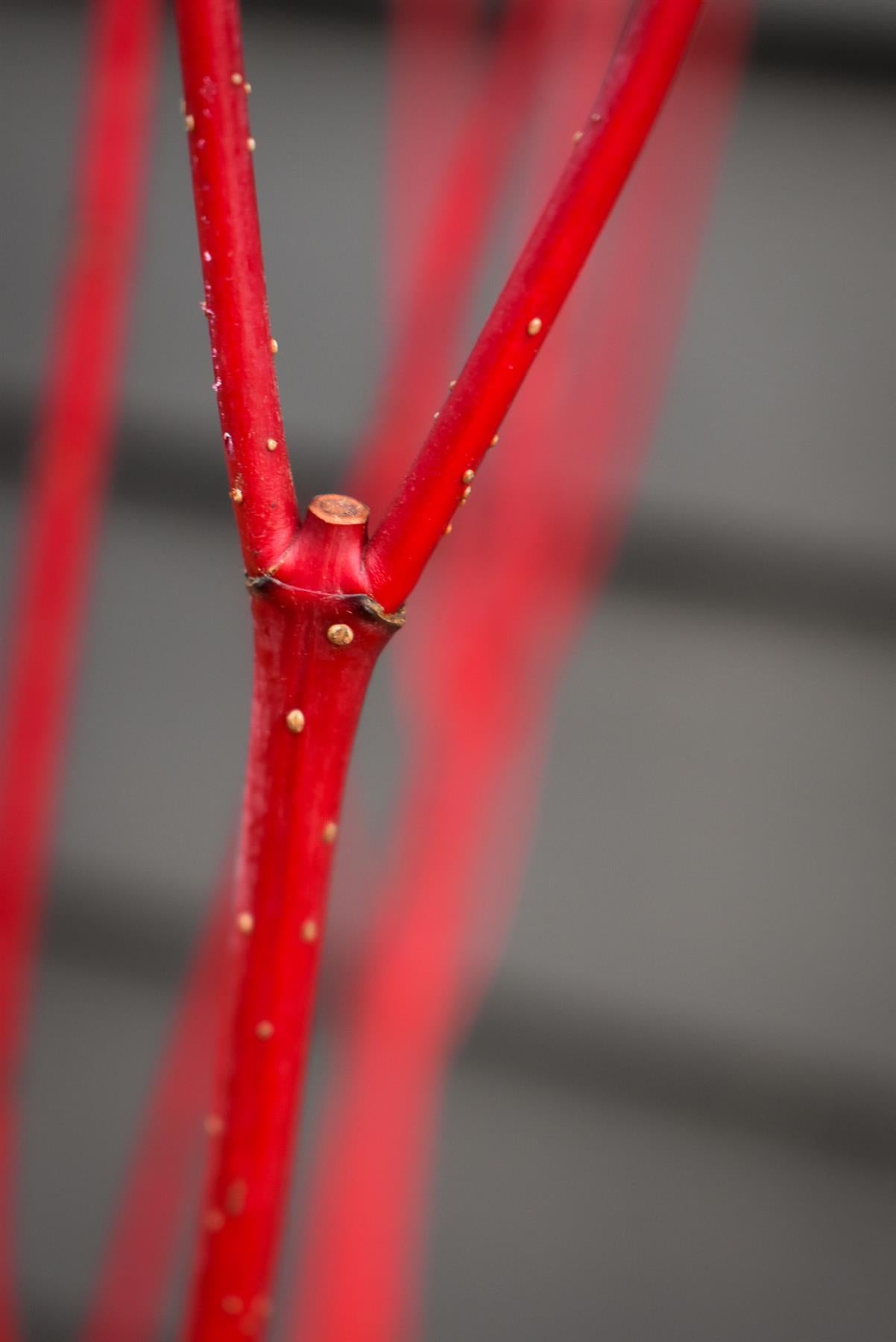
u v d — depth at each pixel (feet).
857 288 1.96
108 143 2.10
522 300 1.21
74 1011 2.28
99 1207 2.31
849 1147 2.11
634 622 2.08
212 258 1.21
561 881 2.13
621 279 2.01
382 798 2.15
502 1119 2.19
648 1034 2.13
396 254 2.06
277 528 1.22
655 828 2.10
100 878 2.23
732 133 1.95
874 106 1.92
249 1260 1.27
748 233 1.97
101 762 2.22
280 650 1.23
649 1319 2.18
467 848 2.14
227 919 2.20
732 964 2.10
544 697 2.11
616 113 1.20
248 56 2.06
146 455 2.16
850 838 2.05
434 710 2.13
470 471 1.22
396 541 1.22
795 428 1.99
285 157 2.07
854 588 2.01
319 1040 2.20
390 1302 2.23
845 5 1.87
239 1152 1.27
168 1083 2.27
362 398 2.09
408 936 2.16
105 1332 2.32
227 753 2.19
